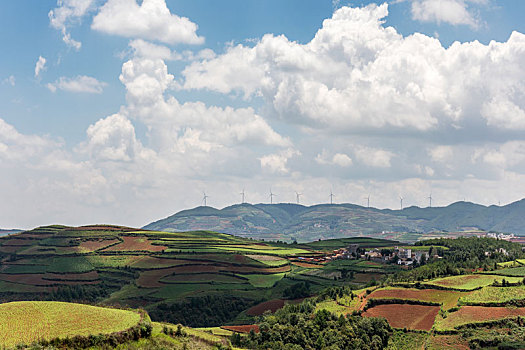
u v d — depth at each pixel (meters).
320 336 197.88
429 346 193.38
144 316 161.62
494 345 187.25
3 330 132.12
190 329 175.12
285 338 195.50
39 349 121.19
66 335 130.75
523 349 176.88
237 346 183.25
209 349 153.12
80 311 152.75
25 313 146.75
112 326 141.88
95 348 130.88
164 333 156.62
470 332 197.88
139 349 137.12
